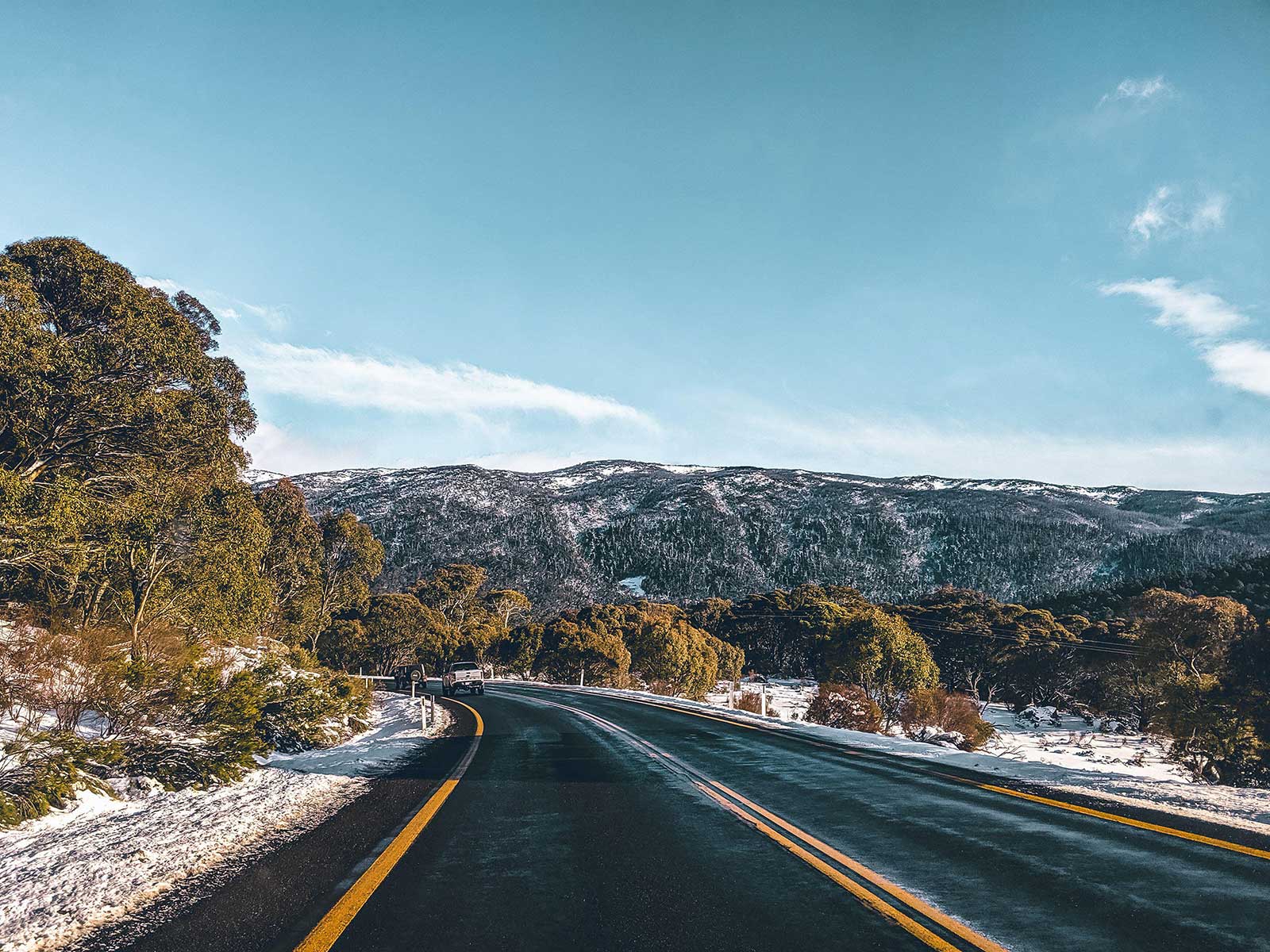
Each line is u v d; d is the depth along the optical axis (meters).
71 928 4.68
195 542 30.20
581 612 92.94
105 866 6.12
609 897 5.14
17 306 20.86
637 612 93.19
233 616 32.38
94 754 10.43
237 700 13.41
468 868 5.95
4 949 4.37
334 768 12.43
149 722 12.13
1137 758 31.45
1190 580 141.00
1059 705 77.12
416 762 13.02
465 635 93.25
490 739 16.70
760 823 7.62
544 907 4.94
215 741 11.83
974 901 4.97
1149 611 53.78
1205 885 5.31
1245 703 28.56
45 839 7.75
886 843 6.71
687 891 5.27
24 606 19.92
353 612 83.31
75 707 12.21
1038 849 6.43
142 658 13.88
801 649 110.75
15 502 19.64
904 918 4.64
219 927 4.63
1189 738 30.02
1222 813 8.09
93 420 23.88
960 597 127.88
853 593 134.00
